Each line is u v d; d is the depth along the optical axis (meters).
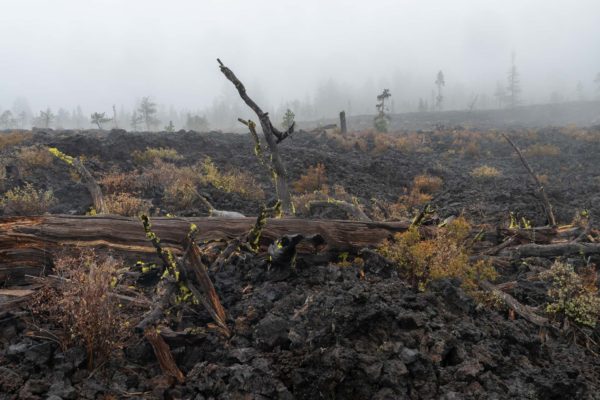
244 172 13.07
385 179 15.29
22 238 4.12
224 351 3.44
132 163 12.33
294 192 12.27
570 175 18.05
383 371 3.12
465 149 24.56
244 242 4.89
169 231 4.60
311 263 4.98
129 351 3.36
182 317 3.80
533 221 8.70
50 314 3.47
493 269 4.86
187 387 3.08
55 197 8.08
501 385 3.19
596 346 4.05
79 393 2.90
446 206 11.12
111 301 3.44
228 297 4.26
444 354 3.41
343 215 8.35
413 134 29.03
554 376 3.27
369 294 3.90
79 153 12.03
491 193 12.41
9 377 2.95
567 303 4.27
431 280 4.50
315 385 3.04
